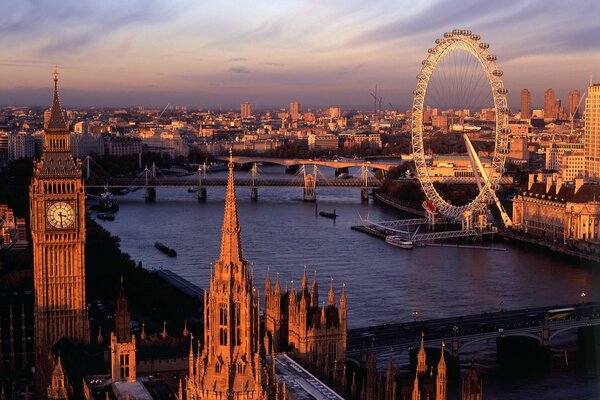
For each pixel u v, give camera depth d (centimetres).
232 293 14912
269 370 15800
